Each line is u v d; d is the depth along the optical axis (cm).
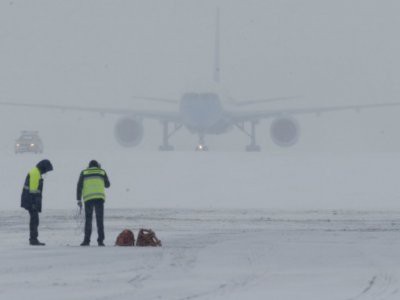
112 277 5762
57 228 9444
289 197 13875
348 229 9256
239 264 6362
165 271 6025
